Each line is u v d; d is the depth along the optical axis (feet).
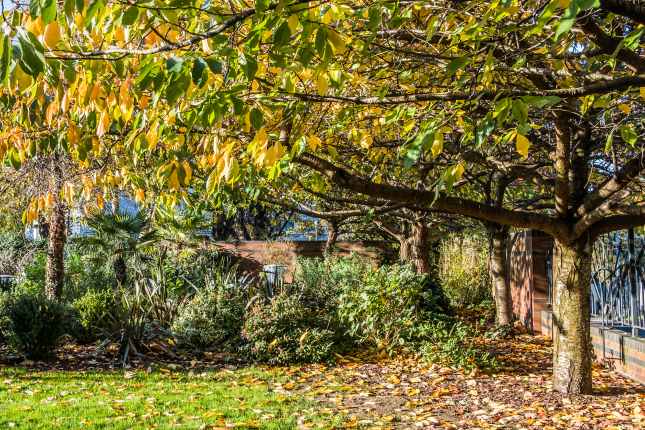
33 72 8.53
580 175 24.91
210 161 14.11
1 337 35.29
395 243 65.36
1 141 14.87
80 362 32.22
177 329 36.32
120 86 12.86
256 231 88.74
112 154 20.33
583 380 24.16
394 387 26.68
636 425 19.80
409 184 32.04
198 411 22.00
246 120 13.56
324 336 33.01
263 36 11.48
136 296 38.58
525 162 28.02
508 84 16.66
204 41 11.12
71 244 52.80
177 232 50.29
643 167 20.72
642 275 27.27
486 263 54.60
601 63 16.39
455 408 23.02
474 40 12.80
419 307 35.19
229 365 32.30
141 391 25.44
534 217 22.90
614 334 29.09
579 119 22.97
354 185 19.22
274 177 15.90
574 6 8.02
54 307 32.68
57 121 15.39
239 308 36.65
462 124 14.76
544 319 41.06
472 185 40.81
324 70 11.57
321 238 86.38
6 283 48.75
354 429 20.07
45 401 23.15
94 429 19.45
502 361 31.96
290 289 39.45
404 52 15.39
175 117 14.17
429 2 14.53
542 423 20.43
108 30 11.21
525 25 13.16
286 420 20.94
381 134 25.00
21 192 34.27
